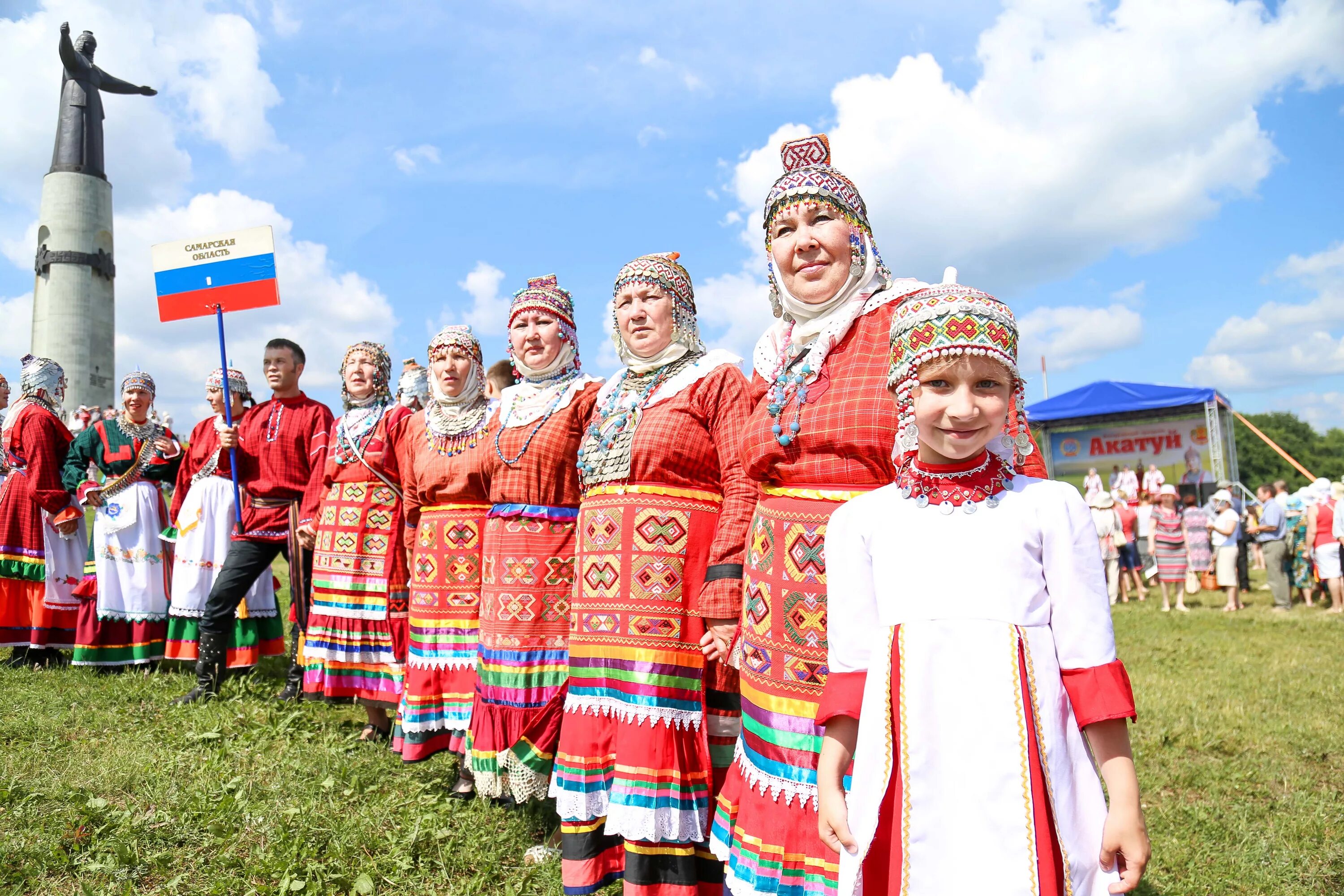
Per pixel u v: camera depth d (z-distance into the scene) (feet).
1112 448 80.18
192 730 15.33
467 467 12.82
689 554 9.17
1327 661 24.89
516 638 11.16
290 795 12.50
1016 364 5.38
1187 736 16.38
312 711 16.71
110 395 77.97
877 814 5.28
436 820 11.69
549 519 11.28
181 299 18.60
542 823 11.80
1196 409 76.18
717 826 7.50
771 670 7.01
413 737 12.95
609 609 9.27
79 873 10.35
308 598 18.51
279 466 18.15
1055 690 5.17
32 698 16.99
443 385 13.28
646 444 9.25
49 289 75.46
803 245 7.41
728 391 9.07
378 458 15.44
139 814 11.76
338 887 10.19
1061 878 5.03
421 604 13.28
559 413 11.34
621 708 9.01
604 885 9.32
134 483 20.84
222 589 17.87
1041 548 5.40
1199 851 11.40
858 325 7.22
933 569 5.45
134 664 20.75
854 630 5.70
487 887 10.34
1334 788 13.88
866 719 5.49
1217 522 40.81
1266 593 49.01
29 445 21.06
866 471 6.82
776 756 6.85
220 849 10.97
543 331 11.74
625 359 10.14
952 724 5.19
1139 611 39.83
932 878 5.08
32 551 21.67
